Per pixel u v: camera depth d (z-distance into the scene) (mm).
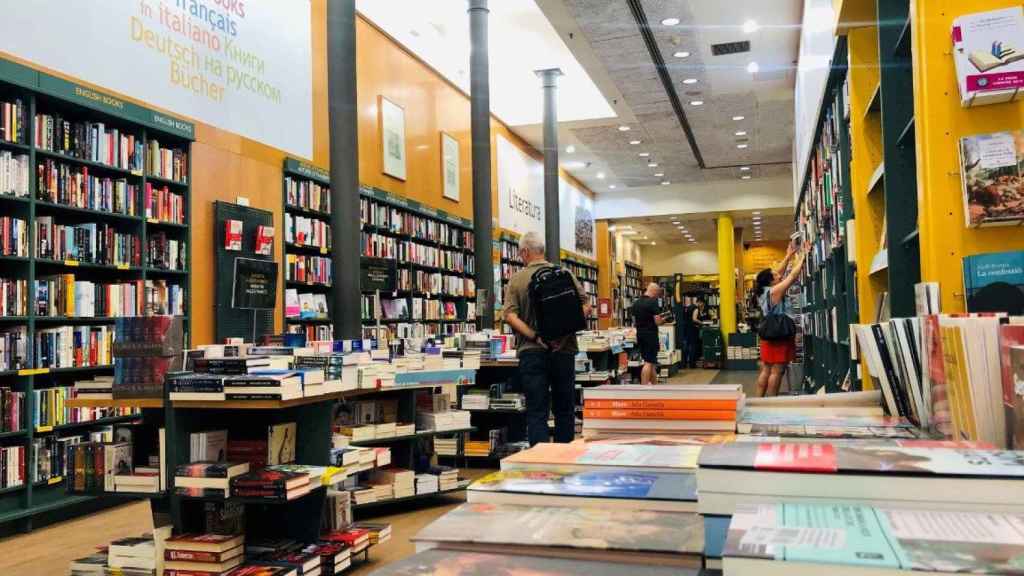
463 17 10641
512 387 6527
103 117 5359
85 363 5059
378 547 3896
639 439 1295
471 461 6297
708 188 19016
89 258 5160
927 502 673
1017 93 1817
